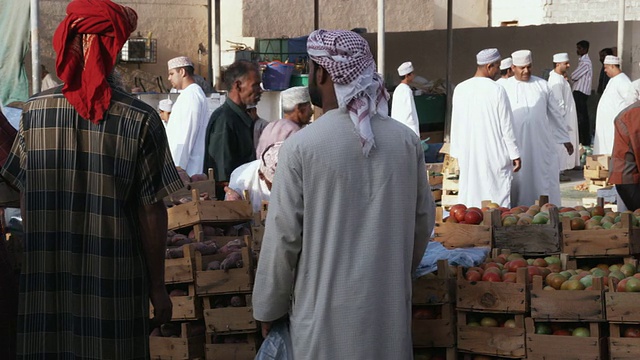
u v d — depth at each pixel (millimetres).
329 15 19391
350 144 3770
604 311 4621
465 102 10312
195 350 5051
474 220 5723
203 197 6176
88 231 3752
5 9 11227
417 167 3939
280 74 14391
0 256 4246
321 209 3758
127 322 3766
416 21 20938
